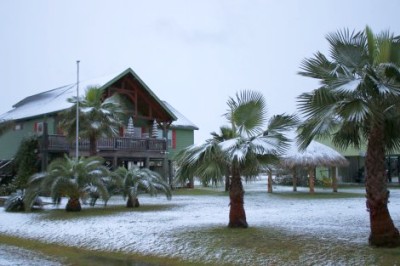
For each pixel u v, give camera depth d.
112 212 17.09
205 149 11.34
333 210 17.39
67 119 25.14
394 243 8.92
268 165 11.58
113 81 30.75
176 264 9.24
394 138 10.05
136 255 10.09
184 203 21.20
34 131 31.16
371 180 9.11
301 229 11.81
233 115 11.94
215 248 9.73
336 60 9.45
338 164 28.39
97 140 26.88
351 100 8.66
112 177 18.55
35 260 10.33
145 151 31.22
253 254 9.11
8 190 26.83
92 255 10.52
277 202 21.77
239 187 12.16
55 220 15.06
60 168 17.42
